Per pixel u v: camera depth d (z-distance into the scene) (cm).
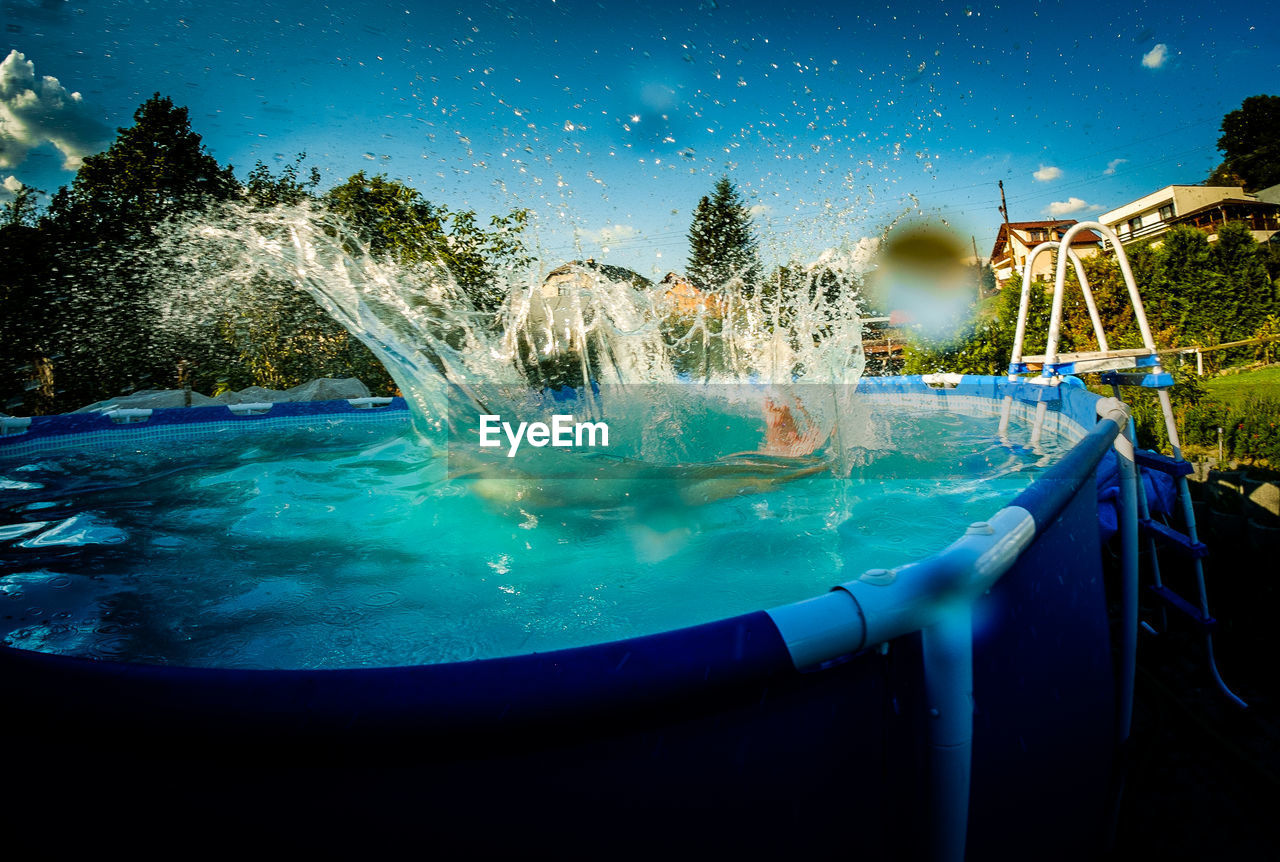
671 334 406
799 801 74
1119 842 159
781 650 67
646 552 203
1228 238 1325
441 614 162
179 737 61
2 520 262
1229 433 482
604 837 67
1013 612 99
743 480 274
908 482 260
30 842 70
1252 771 180
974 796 90
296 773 63
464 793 64
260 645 147
